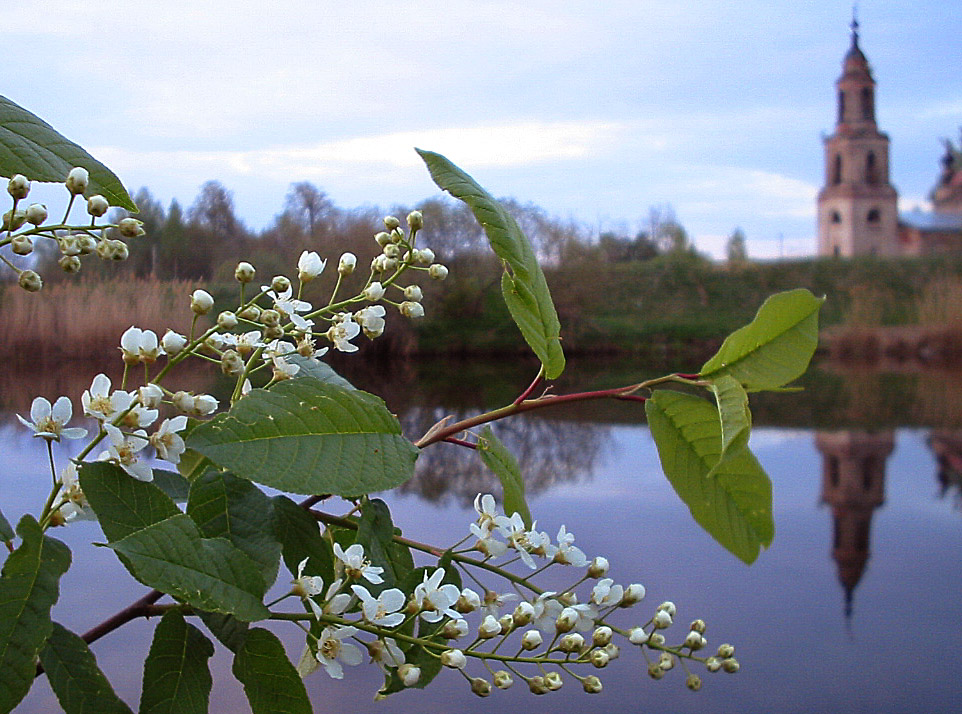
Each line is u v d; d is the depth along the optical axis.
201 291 0.78
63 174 0.73
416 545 0.91
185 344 0.76
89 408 0.70
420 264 0.96
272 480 0.68
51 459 0.69
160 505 0.68
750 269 27.45
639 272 27.00
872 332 21.03
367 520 0.85
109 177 0.77
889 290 25.56
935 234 55.12
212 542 0.68
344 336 0.92
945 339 20.56
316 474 0.70
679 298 25.69
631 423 10.27
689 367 17.62
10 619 0.58
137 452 0.68
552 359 0.93
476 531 0.88
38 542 0.60
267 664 0.71
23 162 0.71
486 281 18.33
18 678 0.57
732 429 0.80
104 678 0.65
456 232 17.91
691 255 28.09
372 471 0.72
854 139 58.47
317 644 0.75
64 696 0.63
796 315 0.91
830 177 60.25
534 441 8.86
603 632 0.84
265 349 0.88
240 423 0.70
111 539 0.65
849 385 15.06
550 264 22.12
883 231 57.69
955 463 8.12
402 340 16.94
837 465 8.15
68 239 0.70
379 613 0.74
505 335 18.14
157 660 0.68
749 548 0.94
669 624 0.88
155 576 0.62
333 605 0.72
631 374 15.88
